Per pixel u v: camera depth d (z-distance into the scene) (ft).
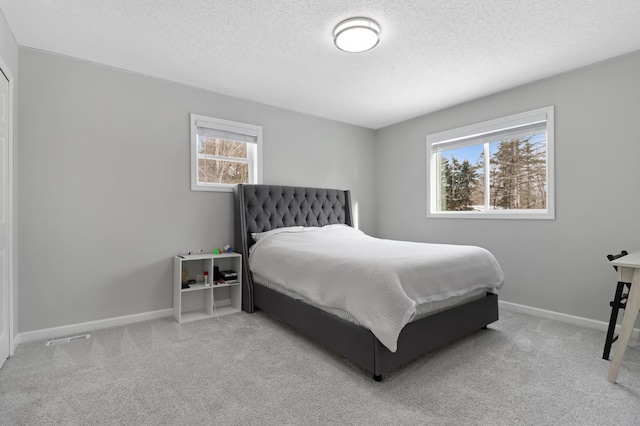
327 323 7.50
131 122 9.98
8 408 5.47
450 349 7.94
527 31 7.72
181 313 10.82
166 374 6.65
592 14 7.05
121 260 9.79
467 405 5.61
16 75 8.25
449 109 13.23
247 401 5.71
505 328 9.42
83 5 6.78
